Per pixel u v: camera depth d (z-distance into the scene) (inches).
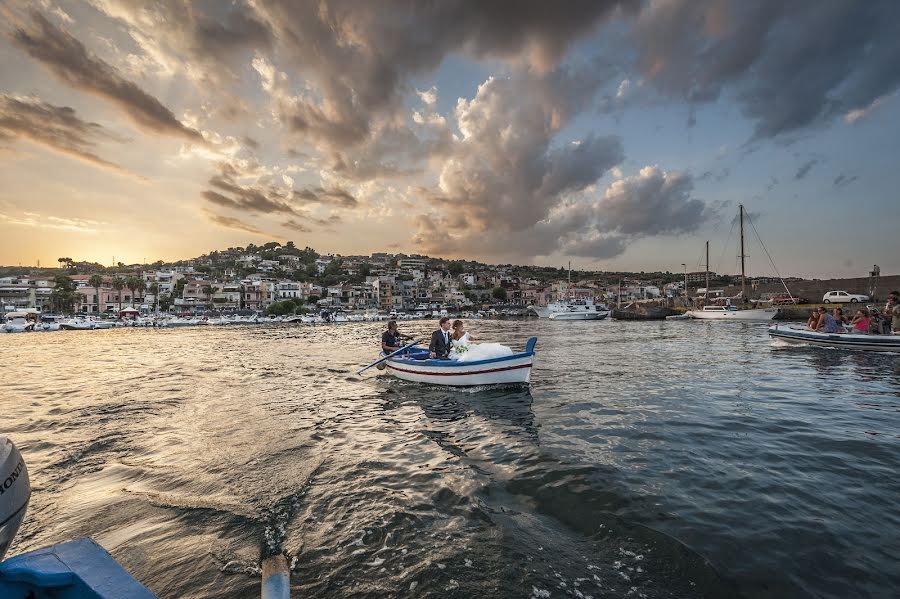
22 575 61.5
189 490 203.9
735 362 669.9
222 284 4495.6
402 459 245.1
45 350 1142.3
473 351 464.8
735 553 145.2
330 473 224.2
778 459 235.0
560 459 237.9
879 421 314.2
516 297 5905.5
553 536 158.6
